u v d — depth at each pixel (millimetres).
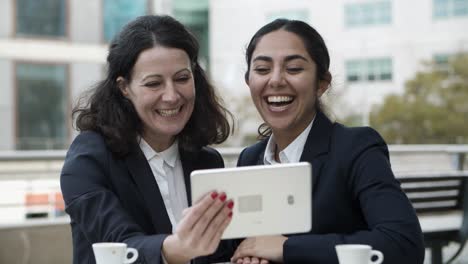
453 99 19953
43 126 21375
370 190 1749
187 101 1903
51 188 4219
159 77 1852
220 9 24359
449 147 4730
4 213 4047
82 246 1822
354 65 23375
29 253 3803
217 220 1452
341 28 23500
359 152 1805
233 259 1758
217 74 23266
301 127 1938
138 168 1890
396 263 1645
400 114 20078
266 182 1497
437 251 3391
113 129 1874
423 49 22547
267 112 1917
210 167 2105
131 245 1595
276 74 1866
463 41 22047
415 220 1703
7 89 20906
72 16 21469
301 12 23922
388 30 23000
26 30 21141
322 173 1846
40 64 21188
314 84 1908
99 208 1729
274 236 1738
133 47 1861
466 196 3350
